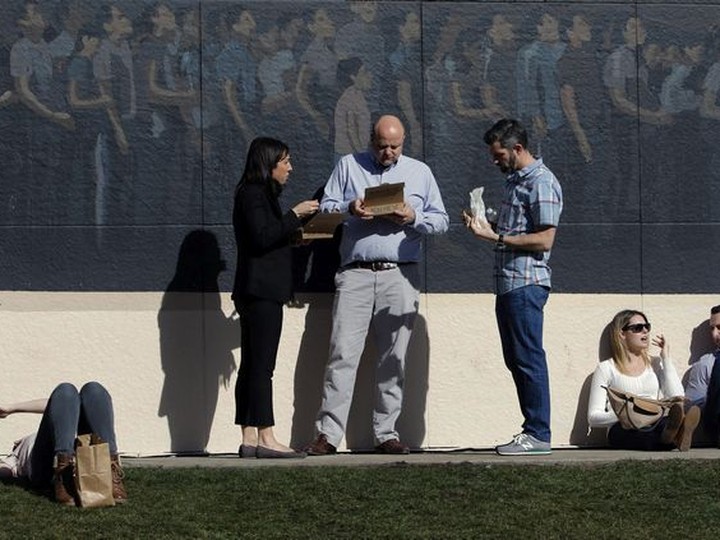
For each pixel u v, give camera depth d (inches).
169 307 1531.7
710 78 1588.3
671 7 1592.0
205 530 1171.3
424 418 1547.7
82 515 1198.9
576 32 1579.7
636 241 1581.0
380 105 1555.1
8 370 1515.7
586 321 1569.9
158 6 1536.7
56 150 1528.1
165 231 1533.0
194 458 1483.8
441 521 1205.1
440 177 1558.8
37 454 1269.7
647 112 1588.3
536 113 1573.6
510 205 1451.8
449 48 1563.7
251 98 1542.8
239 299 1446.9
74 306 1524.4
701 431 1550.2
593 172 1579.7
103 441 1240.8
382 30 1556.3
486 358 1556.3
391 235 1469.0
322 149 1547.7
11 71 1528.1
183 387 1529.3
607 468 1368.1
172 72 1539.1
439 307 1552.7
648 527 1198.3
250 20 1545.3
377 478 1328.7
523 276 1440.7
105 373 1523.1
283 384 1535.4
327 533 1173.7
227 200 1537.9
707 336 1587.1
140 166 1533.0
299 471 1353.3
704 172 1593.3
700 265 1589.6
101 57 1533.0
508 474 1344.7
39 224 1524.4
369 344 1540.4
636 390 1534.2
